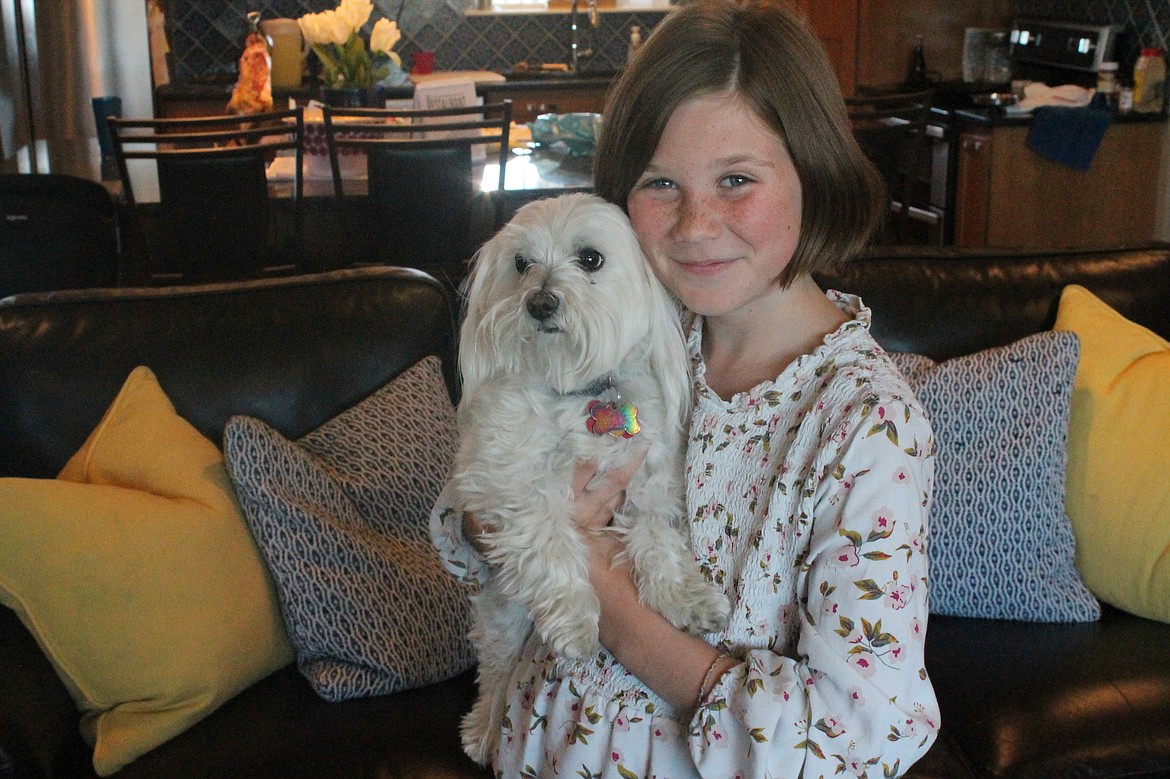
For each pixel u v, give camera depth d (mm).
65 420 1903
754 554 1119
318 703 1689
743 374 1233
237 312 2045
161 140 3262
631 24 6020
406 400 1971
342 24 3990
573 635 1172
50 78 4840
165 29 5582
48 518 1567
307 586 1696
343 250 3545
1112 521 1880
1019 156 4453
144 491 1708
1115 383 1953
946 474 1877
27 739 1469
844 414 1067
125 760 1552
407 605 1743
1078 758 1577
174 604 1603
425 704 1697
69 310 1997
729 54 1101
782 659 1059
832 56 5715
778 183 1107
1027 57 5184
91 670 1571
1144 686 1683
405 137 3818
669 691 1112
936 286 2230
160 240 3406
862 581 1000
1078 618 1864
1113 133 4426
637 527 1233
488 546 1288
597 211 1225
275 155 3670
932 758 1588
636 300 1229
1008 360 1914
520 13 5934
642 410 1274
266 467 1703
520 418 1265
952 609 1894
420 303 2125
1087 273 2260
